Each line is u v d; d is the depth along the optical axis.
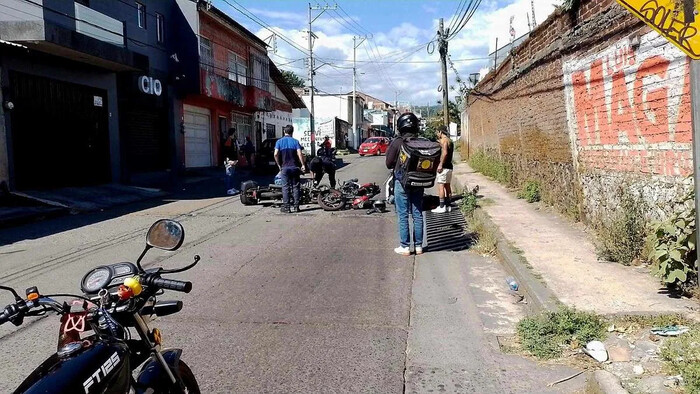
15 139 14.41
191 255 8.44
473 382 4.17
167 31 23.25
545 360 4.47
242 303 6.05
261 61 34.16
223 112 29.59
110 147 18.33
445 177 11.84
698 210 4.39
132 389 2.68
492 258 7.94
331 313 5.71
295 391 4.05
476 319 5.52
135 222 11.73
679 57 5.95
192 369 4.41
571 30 9.26
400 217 8.24
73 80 16.53
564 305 5.20
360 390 4.06
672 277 5.20
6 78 14.02
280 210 12.91
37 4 13.84
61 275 7.42
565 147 10.09
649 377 3.85
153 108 21.91
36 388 2.05
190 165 26.17
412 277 7.07
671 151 6.14
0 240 9.99
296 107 44.50
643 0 4.20
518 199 12.83
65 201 14.06
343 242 9.24
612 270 6.38
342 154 47.69
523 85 13.64
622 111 7.40
